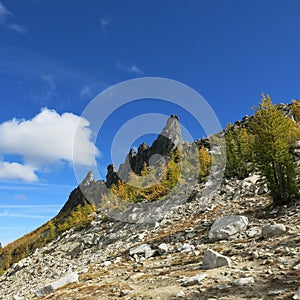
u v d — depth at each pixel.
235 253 15.52
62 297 13.82
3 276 49.62
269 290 8.98
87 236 51.88
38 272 40.31
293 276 9.79
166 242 25.52
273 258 12.73
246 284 9.89
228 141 59.25
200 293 10.05
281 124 26.47
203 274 12.24
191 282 11.57
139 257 23.47
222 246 18.36
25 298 17.61
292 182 24.81
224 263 13.56
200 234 24.56
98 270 21.70
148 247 24.67
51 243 61.50
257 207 27.31
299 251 12.77
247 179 40.22
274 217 22.23
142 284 13.59
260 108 27.84
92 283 16.41
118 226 49.12
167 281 13.17
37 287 27.20
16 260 105.06
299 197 24.45
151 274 15.74
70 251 46.78
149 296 10.95
